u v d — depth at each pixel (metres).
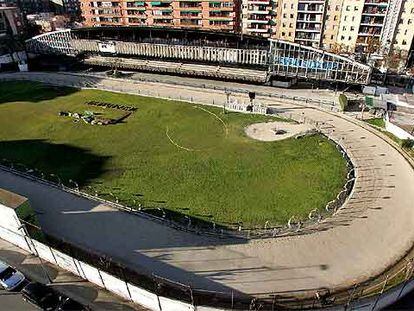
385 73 83.88
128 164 56.41
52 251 37.78
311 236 41.06
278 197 47.94
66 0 176.88
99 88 87.44
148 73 97.56
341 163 54.62
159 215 45.28
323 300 33.34
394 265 37.00
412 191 48.00
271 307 32.81
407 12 97.25
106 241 41.38
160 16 123.75
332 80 79.25
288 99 77.06
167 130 66.44
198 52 90.81
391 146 58.59
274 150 58.81
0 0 164.88
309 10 106.38
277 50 81.06
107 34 103.00
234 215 44.94
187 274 36.84
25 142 64.06
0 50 110.44
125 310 34.22
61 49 106.75
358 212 44.44
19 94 85.88
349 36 106.38
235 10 113.75
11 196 39.81
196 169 54.53
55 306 34.53
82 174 54.31
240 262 38.06
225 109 73.62
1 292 36.72
